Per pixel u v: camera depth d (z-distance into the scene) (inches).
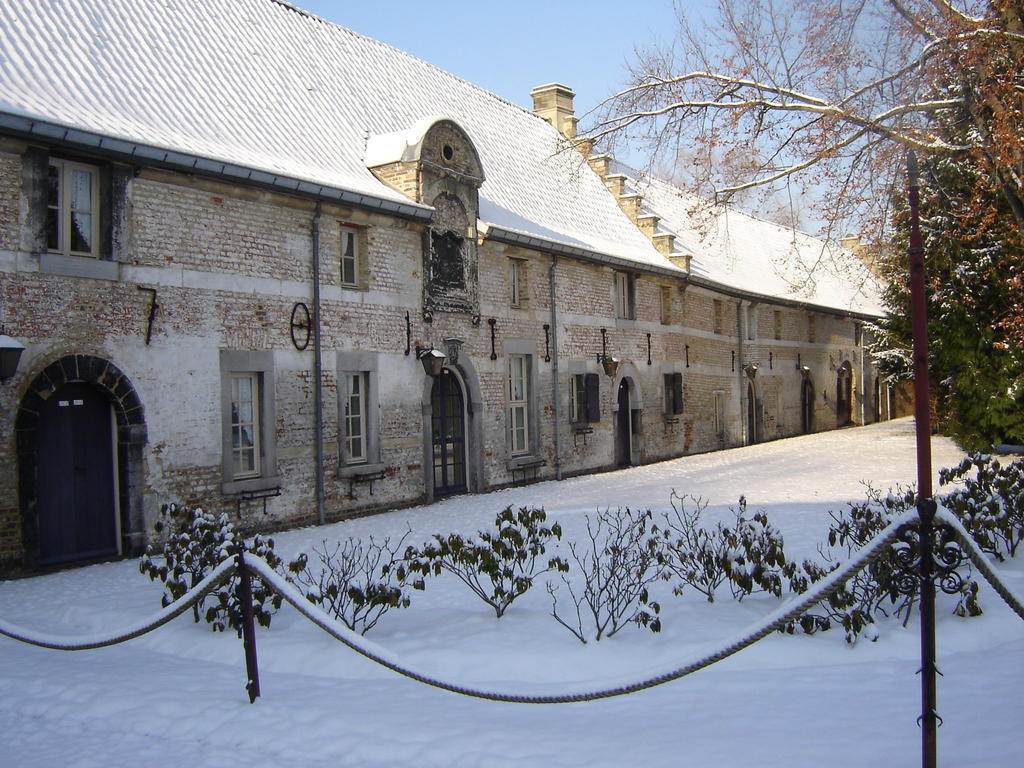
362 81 712.4
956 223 705.0
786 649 233.9
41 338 398.9
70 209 420.2
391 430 591.5
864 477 685.9
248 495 488.4
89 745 192.4
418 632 261.6
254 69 606.2
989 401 829.2
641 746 172.2
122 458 434.6
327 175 551.2
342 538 468.8
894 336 989.2
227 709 206.4
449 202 645.3
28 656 264.7
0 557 380.5
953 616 256.8
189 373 461.7
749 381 1194.6
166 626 283.7
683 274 962.1
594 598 272.2
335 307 550.6
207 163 455.2
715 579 288.5
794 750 166.1
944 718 180.5
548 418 765.3
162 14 571.8
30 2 482.6
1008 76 490.6
